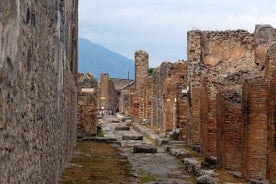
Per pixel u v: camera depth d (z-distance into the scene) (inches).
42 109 375.9
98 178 611.8
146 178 703.1
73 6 885.2
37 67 341.7
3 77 237.5
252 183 578.9
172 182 667.4
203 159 826.8
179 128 1243.8
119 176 640.4
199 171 710.5
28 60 302.2
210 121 821.9
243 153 619.2
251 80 607.5
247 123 607.5
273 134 528.1
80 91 1236.5
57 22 486.6
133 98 2140.7
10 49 248.1
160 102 1627.7
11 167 259.8
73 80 890.1
